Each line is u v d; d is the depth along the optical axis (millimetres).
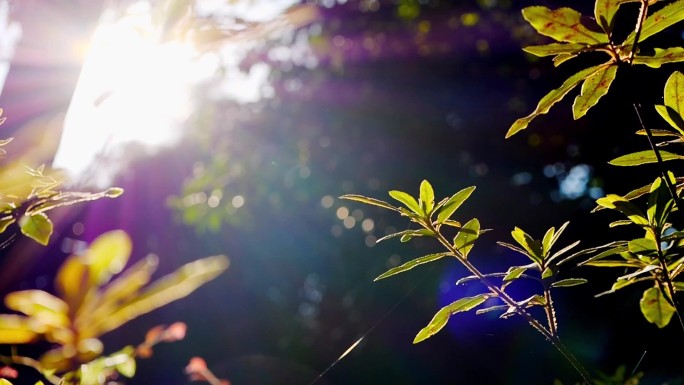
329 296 8773
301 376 9023
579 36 807
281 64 7605
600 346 2828
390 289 7609
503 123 6898
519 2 6500
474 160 7164
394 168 7406
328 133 7543
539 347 3930
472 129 7098
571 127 5797
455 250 999
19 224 986
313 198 7633
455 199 968
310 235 8312
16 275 1489
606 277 2592
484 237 6133
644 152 931
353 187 7531
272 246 9055
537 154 6719
